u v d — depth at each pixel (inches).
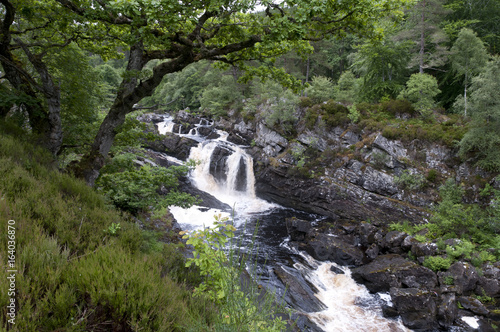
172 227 418.0
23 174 186.9
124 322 98.0
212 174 924.0
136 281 111.3
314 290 416.2
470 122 644.7
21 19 277.9
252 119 1110.4
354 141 820.0
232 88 1284.4
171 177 327.3
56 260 113.5
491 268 410.9
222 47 248.5
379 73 1025.5
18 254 105.4
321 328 328.8
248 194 936.3
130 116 318.7
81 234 163.5
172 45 238.5
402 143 730.8
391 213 666.2
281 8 222.7
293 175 840.3
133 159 337.7
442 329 352.2
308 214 781.3
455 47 820.0
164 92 1695.4
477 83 596.7
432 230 543.8
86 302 99.8
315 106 917.8
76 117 342.0
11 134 238.8
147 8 179.2
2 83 284.7
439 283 415.2
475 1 979.3
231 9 211.3
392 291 386.6
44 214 158.2
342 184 762.2
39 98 266.5
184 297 136.9
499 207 527.8
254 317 101.5
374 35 268.7
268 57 294.0
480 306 370.9
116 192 323.9
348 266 499.5
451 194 627.8
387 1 228.2
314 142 853.8
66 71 317.4
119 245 171.3
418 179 677.9
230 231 127.5
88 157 263.7
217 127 1259.8
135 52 260.5
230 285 108.3
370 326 351.3
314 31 259.4
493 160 589.9
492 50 943.7
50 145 259.1
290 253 528.4
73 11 223.5
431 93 787.4
